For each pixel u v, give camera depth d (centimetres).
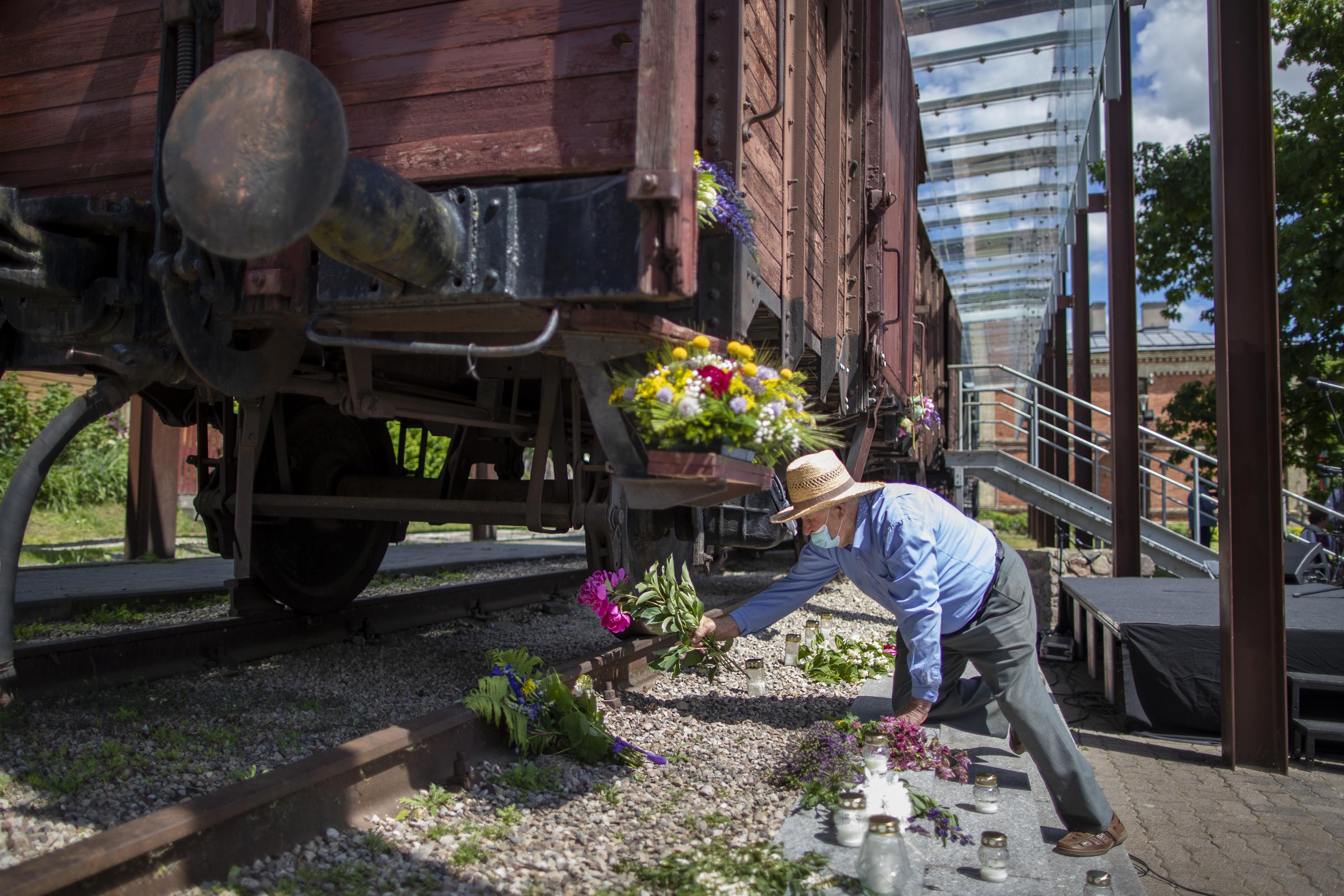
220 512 539
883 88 688
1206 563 1084
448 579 991
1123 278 929
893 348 818
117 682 448
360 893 246
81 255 347
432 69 311
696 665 431
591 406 307
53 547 1208
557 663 548
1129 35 930
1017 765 387
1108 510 1275
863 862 254
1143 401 2731
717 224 330
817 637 588
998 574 342
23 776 320
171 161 255
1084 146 1281
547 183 287
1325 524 1060
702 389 284
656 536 566
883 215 684
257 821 259
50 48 372
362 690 476
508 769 353
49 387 1580
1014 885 269
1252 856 382
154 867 228
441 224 283
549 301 287
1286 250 1634
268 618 548
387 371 512
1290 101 1792
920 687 346
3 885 193
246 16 313
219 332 341
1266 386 525
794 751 383
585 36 292
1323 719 546
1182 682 564
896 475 1286
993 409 3206
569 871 269
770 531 731
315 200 239
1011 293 2361
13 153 375
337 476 618
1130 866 313
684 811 323
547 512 544
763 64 406
